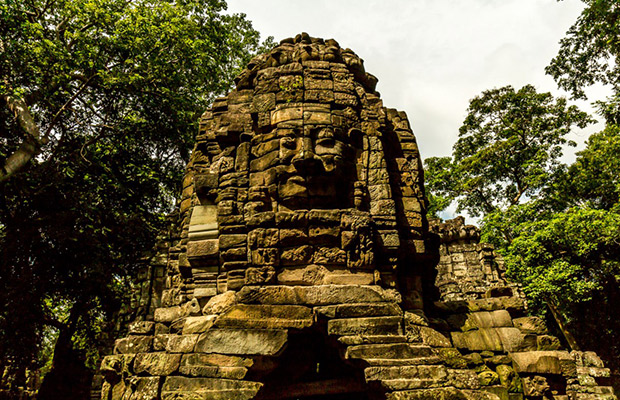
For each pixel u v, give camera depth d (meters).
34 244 15.37
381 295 7.19
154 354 6.70
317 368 8.48
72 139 18.00
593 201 27.86
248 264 7.62
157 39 17.00
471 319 8.49
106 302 16.84
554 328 27.72
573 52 16.58
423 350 6.45
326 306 6.91
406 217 8.88
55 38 16.59
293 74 8.91
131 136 18.28
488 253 22.56
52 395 16.31
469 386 6.48
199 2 19.84
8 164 13.16
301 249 7.47
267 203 8.03
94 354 18.48
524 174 31.00
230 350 6.24
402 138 10.00
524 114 32.31
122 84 16.67
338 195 8.23
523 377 7.62
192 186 9.70
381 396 6.37
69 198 15.48
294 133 8.27
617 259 22.89
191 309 7.86
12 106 14.17
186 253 8.70
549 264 22.70
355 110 8.86
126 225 16.95
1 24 14.48
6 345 14.05
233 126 8.92
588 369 10.15
